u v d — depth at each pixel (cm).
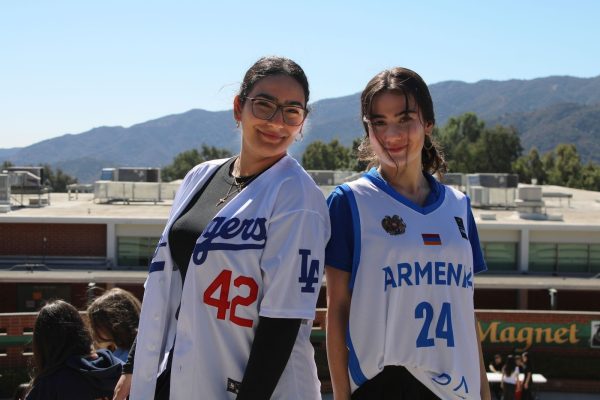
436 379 334
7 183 2841
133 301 516
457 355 338
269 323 288
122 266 2534
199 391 296
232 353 295
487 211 2977
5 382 1791
